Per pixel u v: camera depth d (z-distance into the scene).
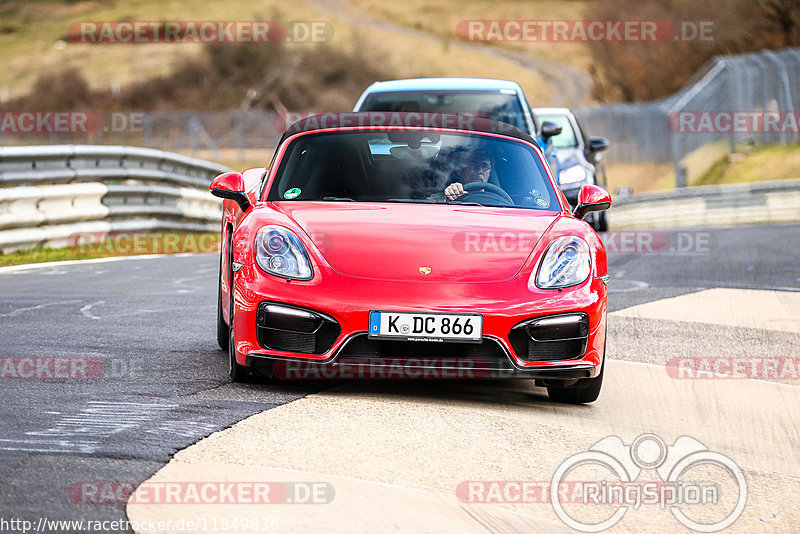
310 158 19.45
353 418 14.83
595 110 132.50
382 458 12.92
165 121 195.88
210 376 17.56
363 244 16.62
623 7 192.62
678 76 184.88
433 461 13.00
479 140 20.27
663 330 25.56
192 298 28.14
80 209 42.25
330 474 12.12
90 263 36.94
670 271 39.97
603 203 19.20
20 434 13.22
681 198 84.12
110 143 183.38
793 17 164.88
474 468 12.88
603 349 16.86
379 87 36.19
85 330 22.06
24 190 38.97
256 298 16.22
